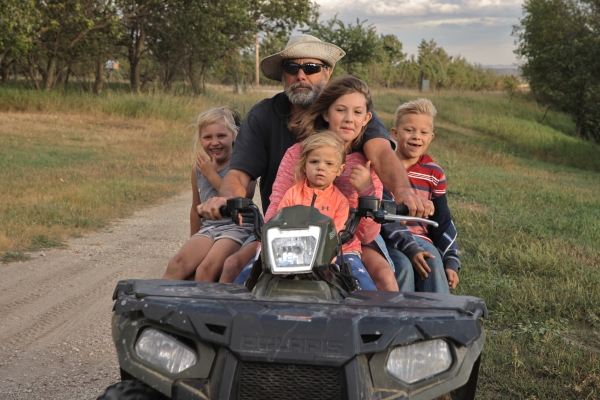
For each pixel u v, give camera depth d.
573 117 36.88
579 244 9.23
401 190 3.53
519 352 5.17
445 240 4.61
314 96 4.16
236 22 38.34
